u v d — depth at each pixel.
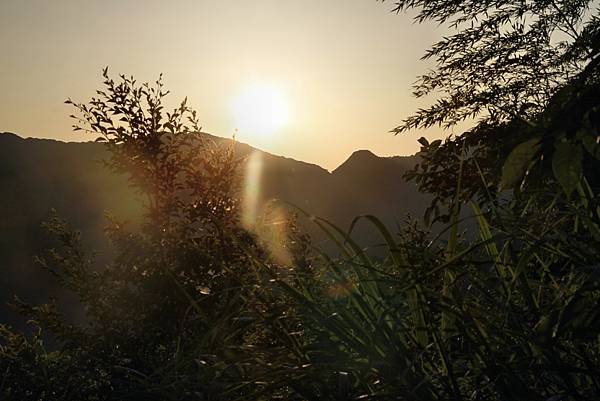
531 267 2.68
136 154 6.76
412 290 2.20
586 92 2.22
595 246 2.27
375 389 2.15
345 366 2.10
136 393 2.37
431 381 2.06
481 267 2.38
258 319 2.40
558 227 2.46
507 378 1.98
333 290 2.44
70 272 6.56
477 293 2.51
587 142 2.21
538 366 1.94
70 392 5.42
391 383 2.05
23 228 66.31
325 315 2.32
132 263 6.36
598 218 2.37
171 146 6.91
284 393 2.27
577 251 2.34
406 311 2.33
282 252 3.94
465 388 2.16
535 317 2.18
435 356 2.22
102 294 6.40
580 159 2.23
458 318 2.18
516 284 2.26
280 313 2.39
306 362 2.25
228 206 6.45
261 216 5.81
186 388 2.27
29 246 56.00
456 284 2.28
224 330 2.49
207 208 6.40
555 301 2.20
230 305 2.48
